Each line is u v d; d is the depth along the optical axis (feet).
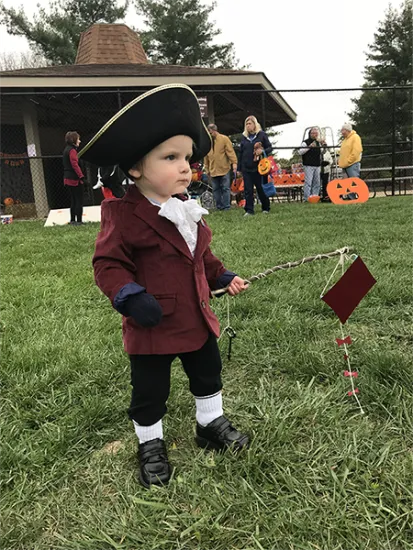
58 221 33.45
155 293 5.23
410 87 39.32
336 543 4.58
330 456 5.79
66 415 6.95
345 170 37.47
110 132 4.84
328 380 7.61
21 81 42.24
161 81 43.75
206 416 6.12
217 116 61.41
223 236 20.63
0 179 51.90
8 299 12.42
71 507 5.28
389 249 15.58
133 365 5.58
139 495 5.38
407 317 9.92
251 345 8.80
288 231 21.11
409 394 6.89
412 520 4.73
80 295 12.55
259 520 4.84
